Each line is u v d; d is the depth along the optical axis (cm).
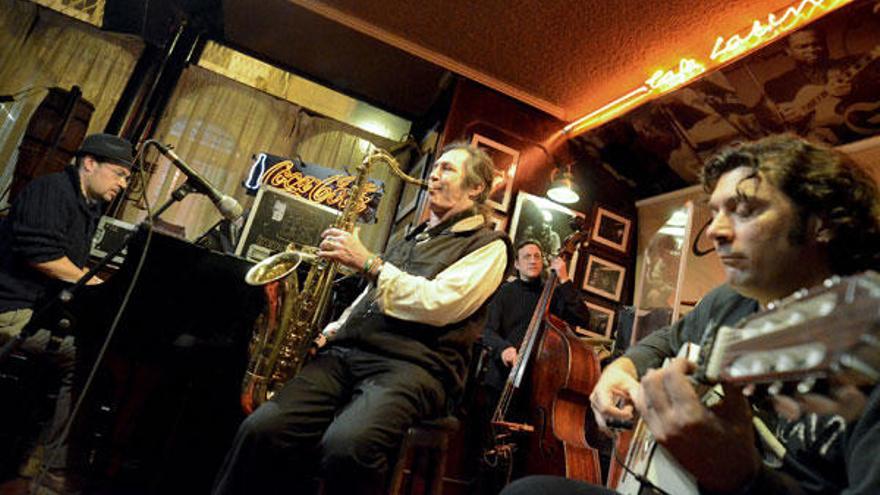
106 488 220
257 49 521
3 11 456
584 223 477
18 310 223
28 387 221
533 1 354
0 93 440
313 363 187
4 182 422
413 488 221
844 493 64
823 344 53
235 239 320
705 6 326
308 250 236
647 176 498
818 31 310
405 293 174
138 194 450
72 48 467
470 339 188
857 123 354
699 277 411
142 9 467
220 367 238
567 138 482
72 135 416
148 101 471
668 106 414
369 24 424
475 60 435
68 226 249
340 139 526
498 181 446
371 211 354
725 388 69
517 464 289
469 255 190
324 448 153
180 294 230
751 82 364
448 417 190
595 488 97
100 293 221
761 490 66
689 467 69
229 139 493
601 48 384
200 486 234
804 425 82
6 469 210
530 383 300
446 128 446
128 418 232
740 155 97
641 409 73
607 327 461
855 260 86
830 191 86
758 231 87
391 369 172
